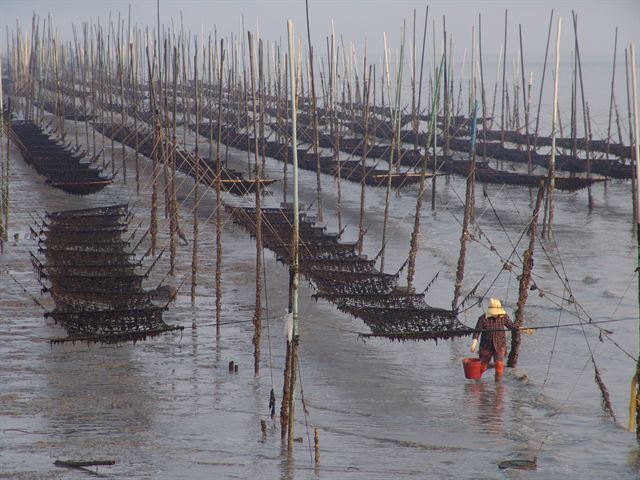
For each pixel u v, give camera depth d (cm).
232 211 8719
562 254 8500
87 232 7606
